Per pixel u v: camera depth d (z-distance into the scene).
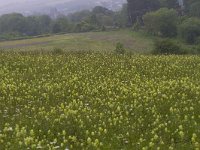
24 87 21.77
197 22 140.00
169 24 150.38
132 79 24.16
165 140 12.91
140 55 38.66
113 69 28.25
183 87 21.27
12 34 196.38
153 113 16.27
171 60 33.53
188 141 12.93
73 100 17.92
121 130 14.05
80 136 13.55
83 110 16.52
